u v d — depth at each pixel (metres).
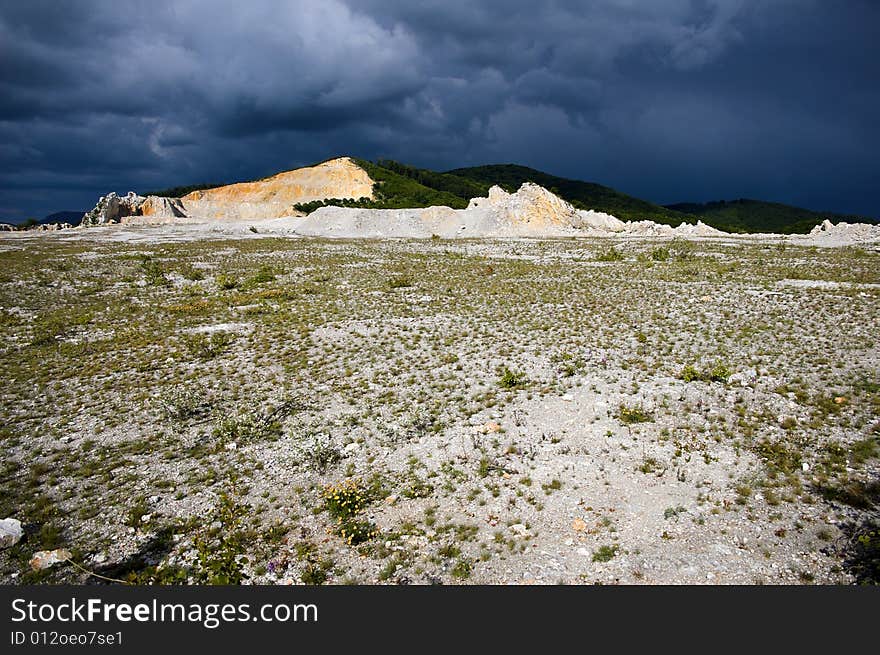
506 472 12.40
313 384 18.91
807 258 48.44
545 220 101.25
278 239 82.88
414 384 18.44
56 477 12.86
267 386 18.88
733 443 13.29
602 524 10.38
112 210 123.50
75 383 19.72
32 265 50.72
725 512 10.58
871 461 12.17
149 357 22.56
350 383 18.80
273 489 12.20
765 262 46.81
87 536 10.52
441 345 23.03
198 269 50.50
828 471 11.84
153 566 9.64
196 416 16.44
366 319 28.66
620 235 88.94
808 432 13.71
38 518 11.09
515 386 17.73
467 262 53.44
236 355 22.73
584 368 19.12
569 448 13.38
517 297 33.91
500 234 96.00
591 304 30.75
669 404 15.63
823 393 16.00
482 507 11.12
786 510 10.55
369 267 50.38
